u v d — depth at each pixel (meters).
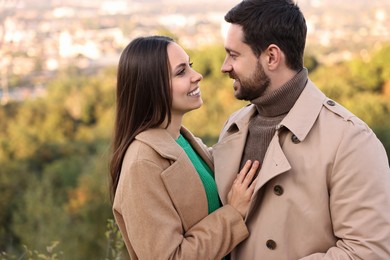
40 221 7.66
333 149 1.43
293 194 1.46
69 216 8.79
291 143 1.50
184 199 1.53
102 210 9.44
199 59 18.09
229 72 1.59
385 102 16.47
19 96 24.30
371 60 18.52
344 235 1.41
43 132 20.00
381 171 1.42
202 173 1.64
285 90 1.54
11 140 17.86
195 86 1.60
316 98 1.53
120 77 1.58
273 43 1.51
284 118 1.52
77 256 7.48
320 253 1.42
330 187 1.43
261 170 1.50
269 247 1.48
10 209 12.45
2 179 13.52
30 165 16.97
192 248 1.47
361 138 1.42
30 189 9.23
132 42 1.58
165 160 1.53
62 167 13.94
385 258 1.37
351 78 18.42
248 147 1.62
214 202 1.63
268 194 1.50
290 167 1.45
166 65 1.54
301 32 1.54
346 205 1.40
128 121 1.58
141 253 1.47
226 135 1.73
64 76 25.44
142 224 1.46
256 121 1.63
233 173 1.62
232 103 16.64
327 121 1.48
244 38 1.54
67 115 20.55
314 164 1.45
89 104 20.75
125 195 1.49
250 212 1.52
